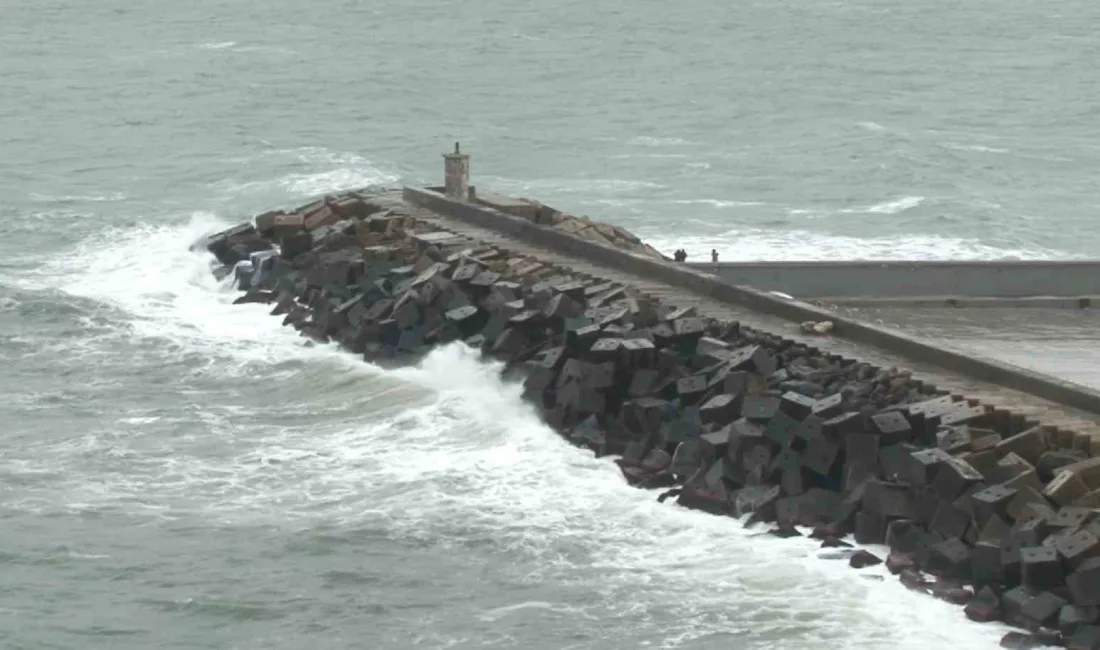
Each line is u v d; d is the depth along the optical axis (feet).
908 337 336.90
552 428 339.77
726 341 348.18
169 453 339.36
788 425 298.15
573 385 338.95
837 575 269.44
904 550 272.10
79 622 269.23
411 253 447.83
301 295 447.01
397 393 366.63
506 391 362.12
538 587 274.57
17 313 444.14
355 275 439.63
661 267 404.77
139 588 280.10
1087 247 610.24
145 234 564.30
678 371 338.75
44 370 398.21
